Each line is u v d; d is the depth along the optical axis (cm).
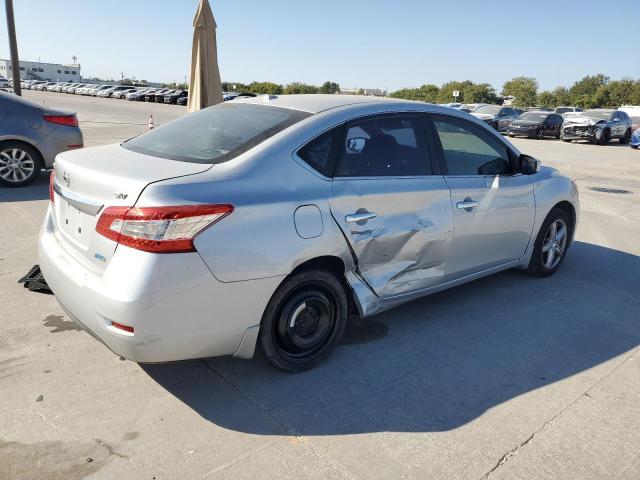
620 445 271
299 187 297
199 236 255
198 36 1077
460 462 253
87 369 315
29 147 773
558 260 518
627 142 2611
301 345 320
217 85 1109
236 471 240
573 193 511
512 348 370
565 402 307
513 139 2520
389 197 338
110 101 4700
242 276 271
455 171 392
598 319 425
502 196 422
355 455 255
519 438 273
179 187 258
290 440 263
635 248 635
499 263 447
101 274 263
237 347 286
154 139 342
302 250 293
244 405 290
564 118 2517
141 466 241
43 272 317
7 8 1295
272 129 312
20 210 647
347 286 338
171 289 251
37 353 329
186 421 274
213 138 316
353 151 329
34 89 7694
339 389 310
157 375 313
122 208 254
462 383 323
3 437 254
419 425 280
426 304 439
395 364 341
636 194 1012
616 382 332
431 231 366
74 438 256
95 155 318
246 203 272
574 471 251
